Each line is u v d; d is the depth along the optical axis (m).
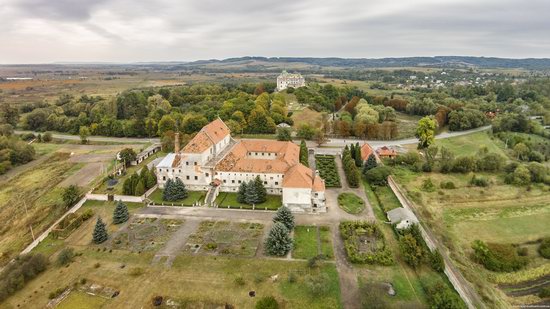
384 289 70.38
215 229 94.19
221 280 73.81
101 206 109.06
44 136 190.75
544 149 158.88
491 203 111.06
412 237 81.25
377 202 110.75
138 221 99.38
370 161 131.50
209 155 123.12
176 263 79.69
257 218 100.19
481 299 67.81
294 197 102.44
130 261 80.94
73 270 78.25
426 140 164.00
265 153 135.75
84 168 143.50
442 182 125.06
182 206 108.00
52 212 106.44
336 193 117.06
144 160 150.62
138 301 68.31
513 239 91.19
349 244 84.56
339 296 68.69
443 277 74.69
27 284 74.38
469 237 92.12
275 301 65.19
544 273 79.31
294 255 82.25
